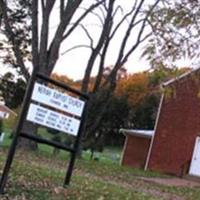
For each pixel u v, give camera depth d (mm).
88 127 35938
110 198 11297
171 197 16828
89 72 32500
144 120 64500
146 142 44344
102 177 18844
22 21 44750
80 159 28344
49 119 9461
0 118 42875
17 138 9195
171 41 16406
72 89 9625
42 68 26859
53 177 12445
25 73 27625
